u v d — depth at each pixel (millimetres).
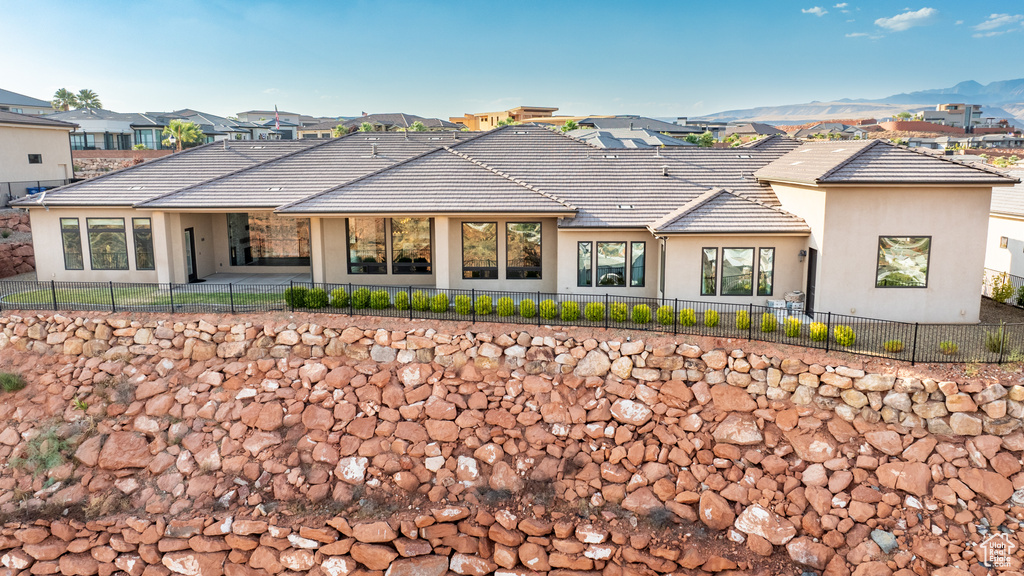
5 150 35375
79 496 17766
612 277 23875
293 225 28922
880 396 16484
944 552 14469
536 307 21375
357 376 19297
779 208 23562
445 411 18344
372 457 17781
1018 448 15453
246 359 20156
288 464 17812
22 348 21484
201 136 71625
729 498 16156
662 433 17406
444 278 24281
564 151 29359
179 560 16516
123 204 25062
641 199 25000
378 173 25953
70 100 99188
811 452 16391
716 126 124688
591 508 16484
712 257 21859
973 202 20016
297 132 100500
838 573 14688
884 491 15555
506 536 16094
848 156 20984
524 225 24781
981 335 19047
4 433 19422
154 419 19172
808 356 17562
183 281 26172
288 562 16250
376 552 16031
